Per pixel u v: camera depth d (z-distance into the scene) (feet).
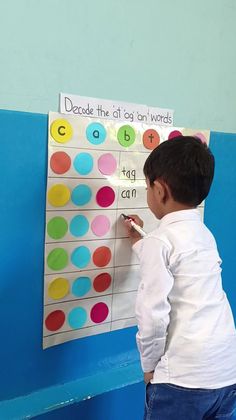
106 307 3.08
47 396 2.86
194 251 2.39
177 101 3.25
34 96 2.58
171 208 2.51
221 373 2.35
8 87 2.49
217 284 2.48
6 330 2.68
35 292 2.74
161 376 2.38
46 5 2.53
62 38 2.63
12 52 2.47
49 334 2.86
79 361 3.05
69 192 2.73
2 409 2.69
